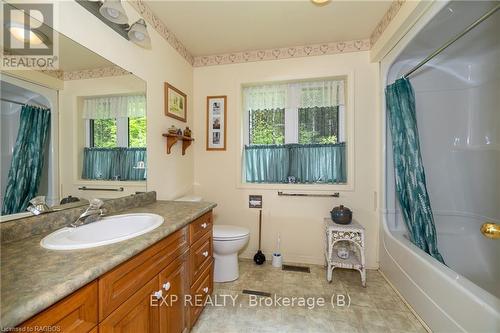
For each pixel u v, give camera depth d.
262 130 2.60
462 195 2.12
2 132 0.89
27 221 0.95
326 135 2.45
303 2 1.72
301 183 2.48
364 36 2.20
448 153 2.16
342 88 2.39
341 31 2.11
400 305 1.69
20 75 0.96
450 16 1.48
